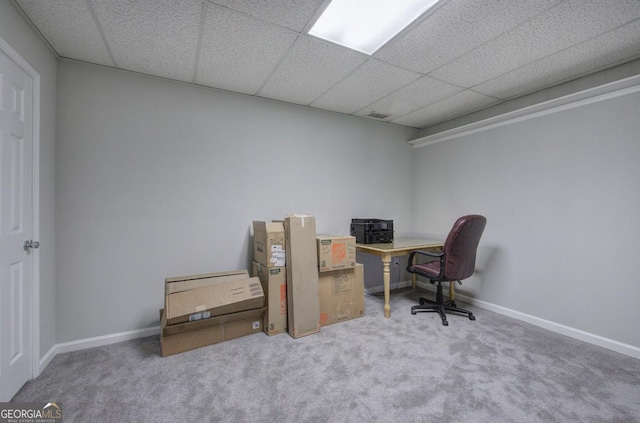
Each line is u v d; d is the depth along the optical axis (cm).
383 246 294
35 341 174
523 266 268
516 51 199
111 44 190
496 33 179
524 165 269
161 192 238
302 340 225
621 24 168
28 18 162
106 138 219
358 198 346
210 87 257
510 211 280
